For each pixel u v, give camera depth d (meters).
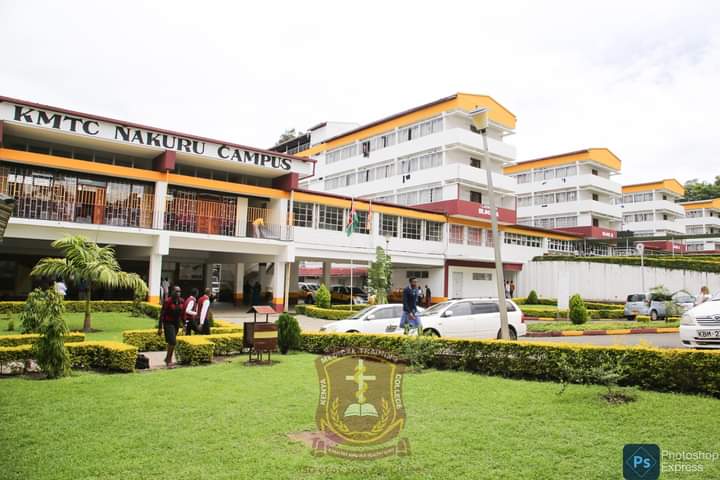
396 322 15.62
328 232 29.45
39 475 4.90
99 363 10.55
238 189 25.81
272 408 7.25
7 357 9.62
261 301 30.41
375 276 25.75
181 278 31.22
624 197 65.75
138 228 22.02
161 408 7.24
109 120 21.80
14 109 19.75
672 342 15.58
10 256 25.08
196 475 4.91
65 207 21.39
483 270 39.31
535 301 38.28
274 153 26.58
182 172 26.03
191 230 24.58
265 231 26.78
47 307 9.39
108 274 16.22
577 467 5.02
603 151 53.88
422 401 7.58
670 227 61.94
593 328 19.73
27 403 7.42
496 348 9.80
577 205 52.16
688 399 7.27
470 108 38.91
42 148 22.53
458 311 15.38
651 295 25.30
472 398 7.75
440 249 36.16
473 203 37.81
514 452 5.45
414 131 41.94
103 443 5.79
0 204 7.75
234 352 12.74
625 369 8.27
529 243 43.69
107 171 22.22
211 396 7.94
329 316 23.56
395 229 33.75
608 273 36.84
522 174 58.03
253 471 5.00
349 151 48.12
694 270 32.59
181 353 11.45
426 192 40.16
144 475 4.92
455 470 4.98
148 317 20.33
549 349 9.16
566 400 7.48
